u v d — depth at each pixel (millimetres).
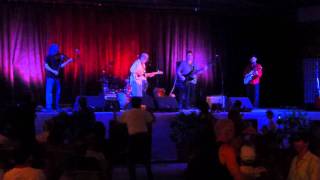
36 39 14773
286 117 10109
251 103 14445
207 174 4555
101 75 14719
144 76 14070
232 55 16609
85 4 14984
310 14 16125
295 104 16547
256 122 12531
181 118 10750
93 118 8328
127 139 8938
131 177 8562
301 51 16438
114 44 15500
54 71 12875
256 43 16750
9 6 14531
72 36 15117
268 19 16703
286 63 16641
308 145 5223
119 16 15555
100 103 12852
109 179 5910
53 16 14945
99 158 5586
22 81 14578
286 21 16656
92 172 5273
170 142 11609
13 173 4805
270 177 5609
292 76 16625
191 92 14383
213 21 16453
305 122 9688
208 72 16344
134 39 15688
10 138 6219
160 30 15930
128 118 8742
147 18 15820
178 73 14297
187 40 16203
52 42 14930
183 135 10641
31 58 14703
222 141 4652
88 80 15227
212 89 16359
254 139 6125
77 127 7547
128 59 15609
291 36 16625
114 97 13172
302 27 16391
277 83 16703
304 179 5125
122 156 9836
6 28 14508
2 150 5211
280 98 16641
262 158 5824
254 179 5555
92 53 15281
